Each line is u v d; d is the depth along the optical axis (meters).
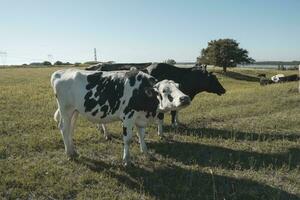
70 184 4.46
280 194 4.40
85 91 5.02
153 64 7.29
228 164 5.35
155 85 4.79
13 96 10.98
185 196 4.27
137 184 4.55
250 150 6.09
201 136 6.81
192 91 7.66
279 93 12.48
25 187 4.37
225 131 7.33
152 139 6.55
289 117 8.67
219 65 47.94
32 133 6.64
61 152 5.68
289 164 5.31
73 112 5.30
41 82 18.19
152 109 4.98
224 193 4.40
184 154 5.76
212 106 10.01
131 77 4.93
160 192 4.37
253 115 8.97
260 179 4.83
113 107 4.96
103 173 4.83
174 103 4.63
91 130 6.88
